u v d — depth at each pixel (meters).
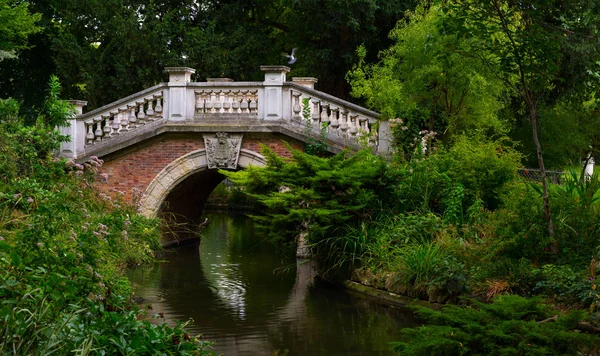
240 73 22.20
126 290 7.87
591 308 7.25
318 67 21.64
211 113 15.22
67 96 23.34
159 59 21.28
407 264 10.41
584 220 9.20
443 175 12.06
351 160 12.13
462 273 9.48
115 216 8.52
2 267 5.18
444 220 11.23
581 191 9.68
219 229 21.88
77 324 5.09
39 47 24.61
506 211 9.92
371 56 22.12
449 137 15.84
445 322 6.00
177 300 10.62
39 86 24.92
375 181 12.23
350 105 14.22
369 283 11.06
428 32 14.71
